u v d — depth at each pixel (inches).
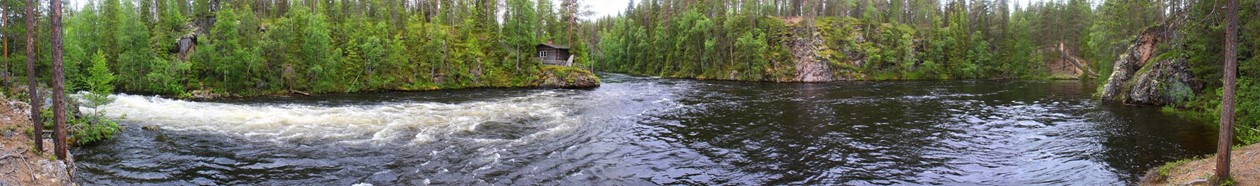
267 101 1581.0
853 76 3535.9
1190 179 545.3
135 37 1777.8
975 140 901.8
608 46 5132.9
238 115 1111.0
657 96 1877.5
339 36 2354.8
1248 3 963.3
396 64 2206.0
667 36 4325.8
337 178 616.4
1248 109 913.5
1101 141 889.5
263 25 2687.0
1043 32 4175.7
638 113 1310.3
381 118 1129.4
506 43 2608.3
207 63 1840.6
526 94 1971.0
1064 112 1332.4
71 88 917.2
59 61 561.0
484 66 2534.5
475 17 3218.5
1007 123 1118.4
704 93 2047.2
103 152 727.1
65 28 2258.9
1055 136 943.0
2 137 586.6
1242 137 839.7
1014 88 2374.5
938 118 1208.8
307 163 687.1
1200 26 1116.5
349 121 1068.5
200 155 724.0
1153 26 1526.8
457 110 1333.7
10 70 1154.0
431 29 2637.8
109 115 1039.6
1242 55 1075.9
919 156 768.3
